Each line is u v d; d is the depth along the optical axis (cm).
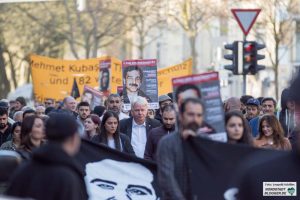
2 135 1627
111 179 1150
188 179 913
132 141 1514
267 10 4747
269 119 1328
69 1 5372
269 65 6619
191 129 905
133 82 1695
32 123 1104
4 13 5441
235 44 2355
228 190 916
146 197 1147
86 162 1149
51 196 693
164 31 8444
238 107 1689
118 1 5084
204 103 952
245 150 920
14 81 5716
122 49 8512
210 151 916
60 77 2369
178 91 956
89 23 5609
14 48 6344
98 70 2359
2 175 823
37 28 5616
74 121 739
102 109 1886
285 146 1326
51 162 705
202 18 5794
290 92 546
